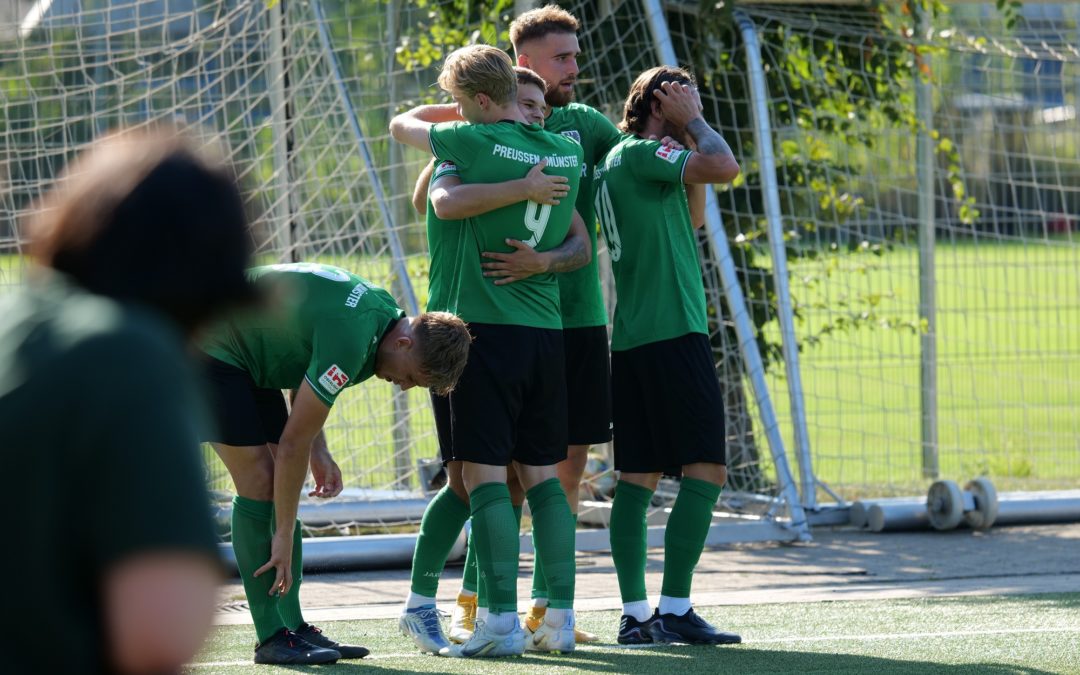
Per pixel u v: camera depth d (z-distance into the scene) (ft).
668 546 50.78
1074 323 165.89
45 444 14.16
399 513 83.51
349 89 95.96
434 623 50.08
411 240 102.42
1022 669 44.88
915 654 47.88
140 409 14.26
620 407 51.98
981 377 147.23
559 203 48.47
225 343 44.75
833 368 108.68
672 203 51.26
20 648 14.32
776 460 83.20
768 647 49.39
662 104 51.96
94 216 15.40
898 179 106.11
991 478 105.81
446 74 49.49
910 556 75.10
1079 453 116.88
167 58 94.79
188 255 15.55
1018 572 69.36
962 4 110.93
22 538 14.16
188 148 16.15
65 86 92.79
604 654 47.98
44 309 15.11
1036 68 103.91
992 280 167.53
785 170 103.96
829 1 96.22
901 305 110.63
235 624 55.93
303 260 91.71
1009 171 105.81
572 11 95.86
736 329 85.71
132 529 13.88
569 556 48.24
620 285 51.88
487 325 47.29
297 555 48.06
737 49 98.63
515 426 48.11
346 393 93.76
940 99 108.88
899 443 122.21
